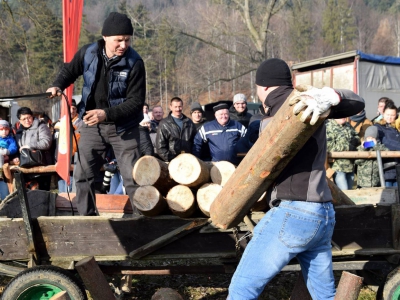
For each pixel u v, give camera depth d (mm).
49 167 6883
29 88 35344
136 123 4320
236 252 3811
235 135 6566
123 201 4895
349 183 7027
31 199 4656
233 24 32312
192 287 5008
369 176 6688
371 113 13453
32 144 7270
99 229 3857
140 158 3971
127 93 4191
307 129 2744
